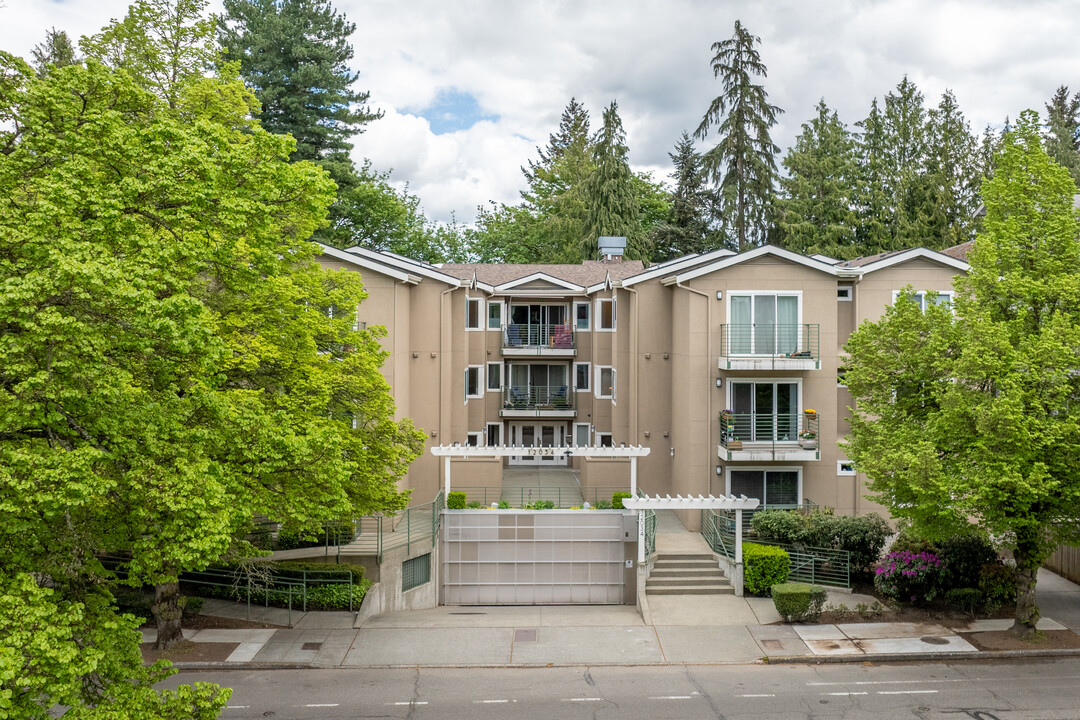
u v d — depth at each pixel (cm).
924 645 1852
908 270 2795
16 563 1002
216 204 1179
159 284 1030
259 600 2208
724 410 2720
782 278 2725
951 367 1780
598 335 3541
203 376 1354
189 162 1117
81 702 1041
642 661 1816
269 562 2188
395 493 2048
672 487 3056
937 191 5309
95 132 1083
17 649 860
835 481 2739
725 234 5803
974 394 1745
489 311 3603
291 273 1922
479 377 3425
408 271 3006
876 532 2309
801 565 2316
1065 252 1800
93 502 1116
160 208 1141
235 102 1900
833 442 2738
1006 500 1700
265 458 1409
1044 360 1653
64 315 998
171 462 1148
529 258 6175
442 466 3030
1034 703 1555
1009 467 1628
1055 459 1661
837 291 2767
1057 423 1609
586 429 3675
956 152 5712
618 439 3291
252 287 1358
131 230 1072
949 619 2031
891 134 5731
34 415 990
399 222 5378
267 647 1884
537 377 3734
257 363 1661
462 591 2511
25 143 1054
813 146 5462
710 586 2314
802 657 1808
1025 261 1848
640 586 2267
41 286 920
